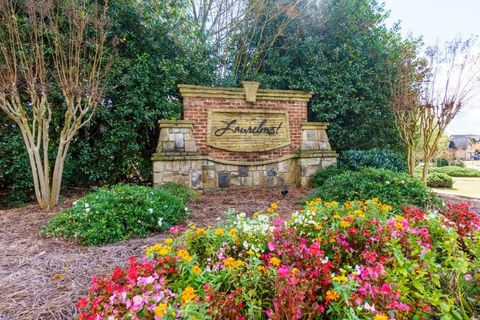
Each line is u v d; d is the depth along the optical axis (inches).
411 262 67.1
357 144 305.9
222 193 228.2
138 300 50.2
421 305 60.4
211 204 189.2
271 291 58.6
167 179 215.5
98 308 52.7
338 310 53.9
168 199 150.8
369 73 294.2
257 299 57.8
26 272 91.5
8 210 181.3
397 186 163.6
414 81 261.0
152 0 249.1
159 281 58.0
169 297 54.2
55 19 195.9
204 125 239.3
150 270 61.6
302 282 56.5
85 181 245.1
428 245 73.1
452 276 68.1
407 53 274.4
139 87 239.3
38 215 161.6
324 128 270.8
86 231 120.3
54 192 181.3
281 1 318.0
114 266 95.7
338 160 276.4
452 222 91.8
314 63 292.2
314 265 64.8
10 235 130.4
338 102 287.3
